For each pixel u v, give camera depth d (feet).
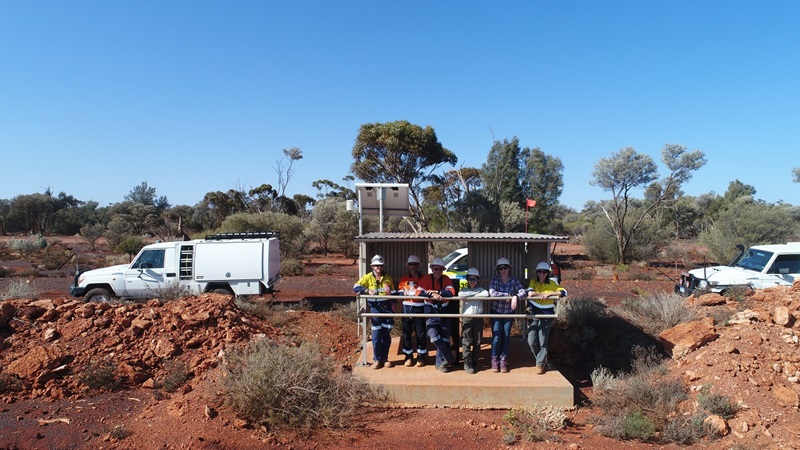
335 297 57.88
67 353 27.09
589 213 211.41
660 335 32.37
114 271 46.52
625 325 35.83
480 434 21.11
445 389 24.40
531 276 30.12
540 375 25.81
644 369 28.53
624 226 103.65
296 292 61.82
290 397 21.65
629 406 23.85
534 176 159.53
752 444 19.57
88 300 46.14
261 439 20.01
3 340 28.04
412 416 23.08
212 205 175.52
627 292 61.77
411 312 26.99
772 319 29.94
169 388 25.27
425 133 97.09
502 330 26.23
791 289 36.81
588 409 24.81
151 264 46.60
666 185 99.91
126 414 22.57
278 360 22.97
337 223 111.55
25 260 101.91
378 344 26.89
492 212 100.17
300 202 191.52
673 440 20.65
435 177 102.42
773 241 81.71
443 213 105.91
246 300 48.91
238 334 29.86
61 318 30.12
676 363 28.37
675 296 38.81
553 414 22.07
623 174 97.14
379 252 31.81
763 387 23.48
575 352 34.47
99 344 28.27
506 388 24.27
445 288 26.11
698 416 21.72
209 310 31.37
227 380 22.63
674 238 155.84
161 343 28.53
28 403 23.68
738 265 47.55
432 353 29.78
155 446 19.29
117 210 212.43
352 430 21.40
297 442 20.21
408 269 28.63
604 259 103.96
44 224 208.03
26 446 19.47
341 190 196.65
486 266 30.78
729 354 25.94
